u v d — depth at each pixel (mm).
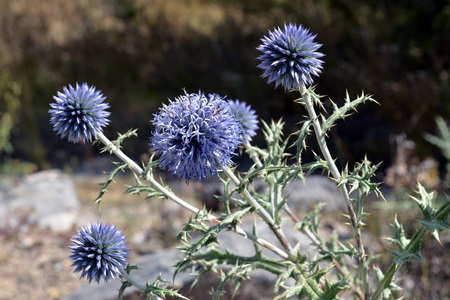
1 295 4719
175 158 2117
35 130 9102
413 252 2348
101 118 2379
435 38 8578
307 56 2252
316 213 3092
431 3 9133
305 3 10492
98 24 11852
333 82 8547
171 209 6176
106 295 3951
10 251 5414
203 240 2184
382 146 7367
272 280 3672
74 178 7895
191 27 11508
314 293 2283
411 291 3840
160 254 4316
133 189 2291
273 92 9141
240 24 10914
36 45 11156
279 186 2473
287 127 8438
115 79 10430
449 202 2221
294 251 2477
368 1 9836
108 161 8500
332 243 3029
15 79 10031
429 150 6949
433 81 7742
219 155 2121
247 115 2832
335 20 9555
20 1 13164
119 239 2418
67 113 2322
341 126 7949
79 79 10508
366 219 4672
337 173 2258
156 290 2268
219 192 5949
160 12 12086
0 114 9164
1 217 6117
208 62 10172
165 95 10008
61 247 5523
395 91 7648
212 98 2217
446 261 4039
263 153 2676
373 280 3750
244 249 3764
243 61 9969
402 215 4504
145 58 10508
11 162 8047
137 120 9359
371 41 8883
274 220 2467
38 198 6586
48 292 4781
